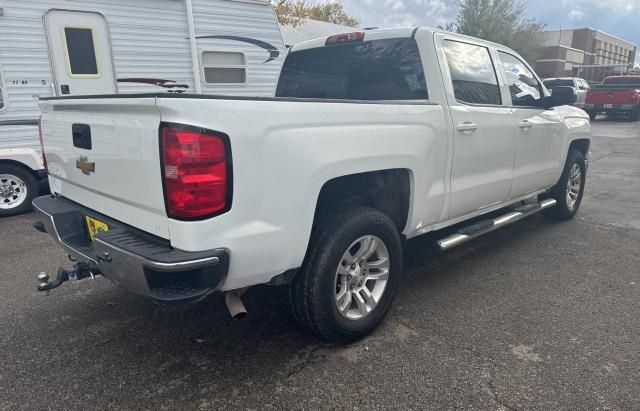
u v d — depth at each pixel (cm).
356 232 277
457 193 356
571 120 519
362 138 271
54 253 464
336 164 258
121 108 233
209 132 211
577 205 570
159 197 224
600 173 897
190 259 213
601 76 4875
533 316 330
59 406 242
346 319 285
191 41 739
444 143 333
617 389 251
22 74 609
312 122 247
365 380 260
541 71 4259
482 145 372
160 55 718
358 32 380
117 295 367
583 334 305
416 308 342
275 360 279
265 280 249
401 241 335
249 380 261
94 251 271
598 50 6488
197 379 262
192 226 215
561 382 257
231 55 794
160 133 214
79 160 282
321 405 241
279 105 234
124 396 249
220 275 224
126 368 273
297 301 273
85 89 660
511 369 268
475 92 374
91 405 242
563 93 448
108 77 676
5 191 608
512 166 420
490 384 256
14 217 603
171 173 214
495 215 475
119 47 679
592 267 420
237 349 291
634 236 507
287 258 248
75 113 279
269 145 229
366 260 298
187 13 728
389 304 313
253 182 226
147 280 219
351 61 386
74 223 295
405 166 302
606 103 2012
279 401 244
